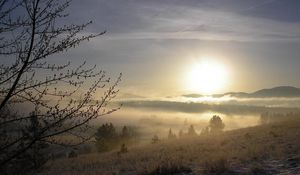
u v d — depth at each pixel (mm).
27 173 4352
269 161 17484
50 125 4367
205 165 18500
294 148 20328
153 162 21250
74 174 22500
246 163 17750
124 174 19297
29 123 4336
